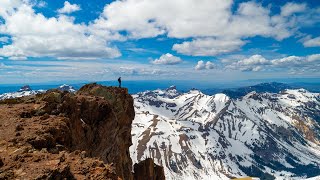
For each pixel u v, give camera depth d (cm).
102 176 2359
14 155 2631
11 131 3409
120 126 7488
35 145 3105
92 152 5459
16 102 5116
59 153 2930
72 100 5112
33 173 2261
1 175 2189
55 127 3691
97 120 5872
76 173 2397
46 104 4553
